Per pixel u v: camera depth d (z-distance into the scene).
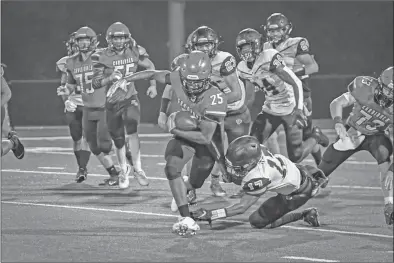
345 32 45.31
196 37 17.67
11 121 41.12
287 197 15.62
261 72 18.91
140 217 17.52
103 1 43.53
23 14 42.97
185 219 15.35
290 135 19.50
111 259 13.70
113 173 22.12
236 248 14.55
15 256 13.88
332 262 13.55
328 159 17.81
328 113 44.69
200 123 15.48
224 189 21.58
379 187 21.89
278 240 15.24
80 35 21.47
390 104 16.39
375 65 45.66
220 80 18.20
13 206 18.81
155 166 26.11
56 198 19.95
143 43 44.03
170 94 18.14
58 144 33.25
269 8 44.56
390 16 45.53
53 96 43.03
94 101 21.34
